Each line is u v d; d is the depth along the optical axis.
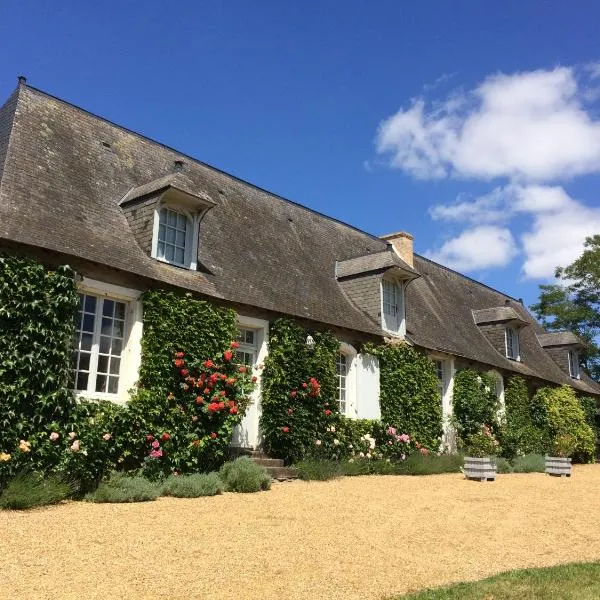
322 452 12.93
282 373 12.51
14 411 8.33
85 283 9.62
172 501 8.52
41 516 7.07
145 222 11.27
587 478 14.90
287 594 4.80
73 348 9.38
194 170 15.15
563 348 26.77
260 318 12.56
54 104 12.54
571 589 5.09
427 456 15.05
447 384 18.62
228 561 5.57
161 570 5.20
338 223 19.42
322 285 15.55
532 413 22.34
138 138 14.16
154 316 10.34
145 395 9.89
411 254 21.22
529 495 10.84
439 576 5.49
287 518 7.60
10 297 8.59
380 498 9.63
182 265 11.64
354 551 6.19
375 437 14.74
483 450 15.82
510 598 4.84
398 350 15.95
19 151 10.66
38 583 4.71
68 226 10.05
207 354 10.96
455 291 23.66
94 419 9.19
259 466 10.67
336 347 13.95
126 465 9.59
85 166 11.92
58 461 8.61
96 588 4.68
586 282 35.34
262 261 14.22
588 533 7.64
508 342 22.83
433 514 8.42
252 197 16.52
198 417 10.61
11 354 8.45
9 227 8.91
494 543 6.87
